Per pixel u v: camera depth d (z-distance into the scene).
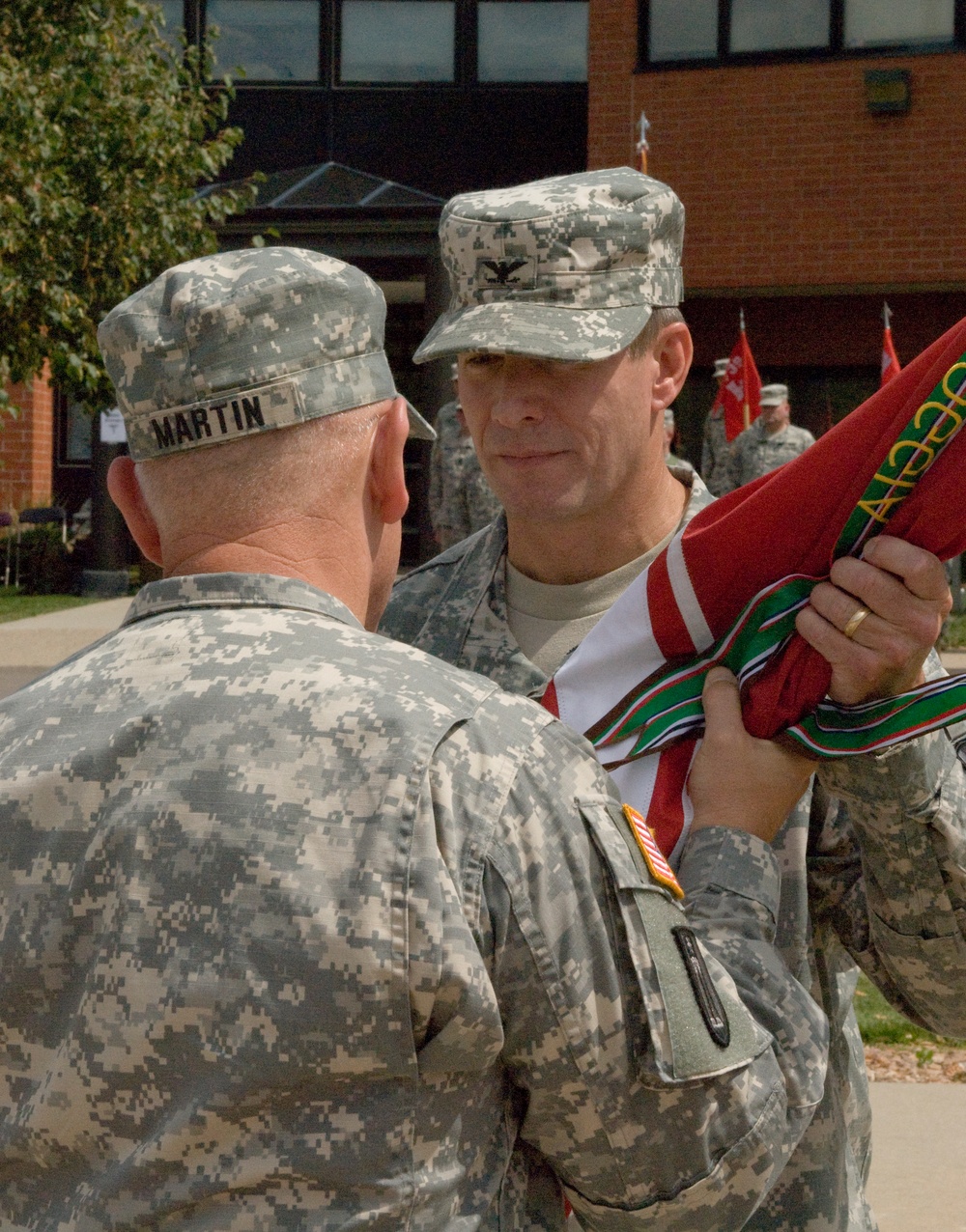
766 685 1.56
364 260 14.88
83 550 16.73
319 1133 1.19
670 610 1.69
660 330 2.00
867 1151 1.95
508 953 1.23
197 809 1.24
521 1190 1.33
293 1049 1.18
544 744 1.30
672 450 11.73
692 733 1.66
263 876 1.21
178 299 1.35
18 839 1.30
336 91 15.88
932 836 1.57
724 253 13.67
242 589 1.35
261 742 1.26
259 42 15.91
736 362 13.07
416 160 15.91
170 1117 1.20
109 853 1.26
